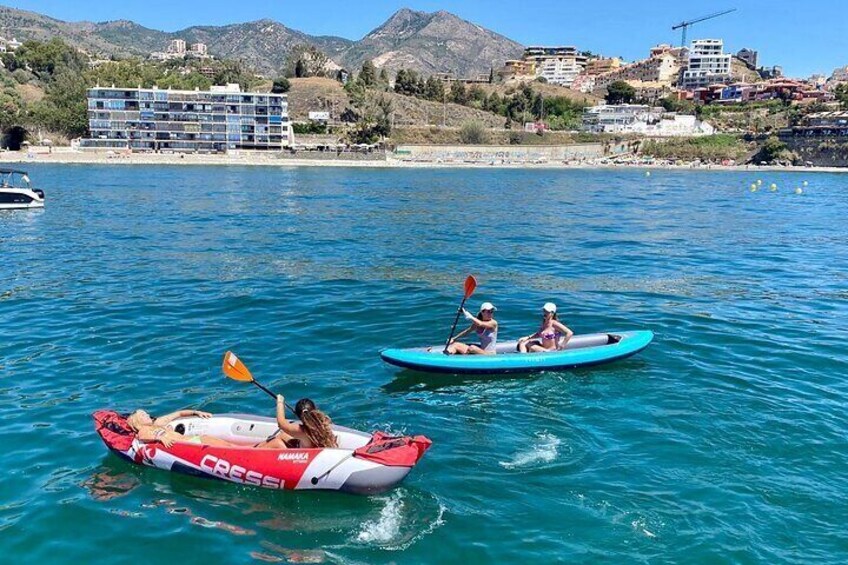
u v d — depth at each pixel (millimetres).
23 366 12820
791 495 8250
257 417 9328
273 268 23797
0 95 123938
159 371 12594
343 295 19438
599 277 22969
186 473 8664
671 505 8023
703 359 13594
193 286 20500
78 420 10336
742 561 6992
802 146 131125
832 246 31484
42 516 7730
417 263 25344
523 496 8234
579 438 9820
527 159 131750
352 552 7180
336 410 10781
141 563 6977
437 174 96625
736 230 37281
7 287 19969
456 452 9359
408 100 155750
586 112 161000
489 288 20781
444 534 7477
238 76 169125
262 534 7488
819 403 11211
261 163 109188
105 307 17594
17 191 42188
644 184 82188
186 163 106188
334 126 134375
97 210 42750
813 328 16203
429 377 12227
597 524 7645
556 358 12500
